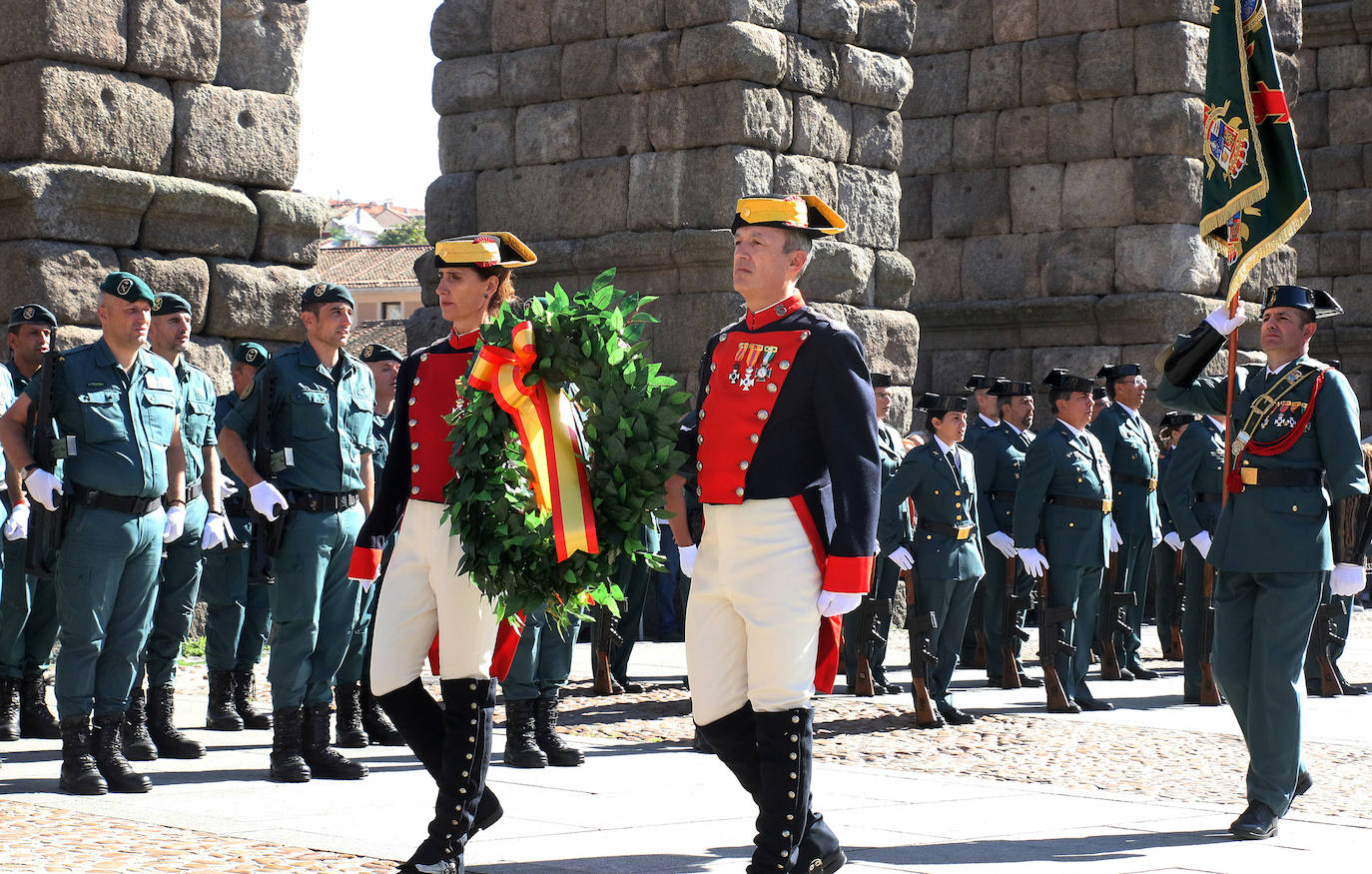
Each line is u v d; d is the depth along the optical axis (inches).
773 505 184.4
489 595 191.5
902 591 597.0
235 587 336.8
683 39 519.5
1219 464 430.9
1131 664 478.9
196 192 441.4
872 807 258.1
